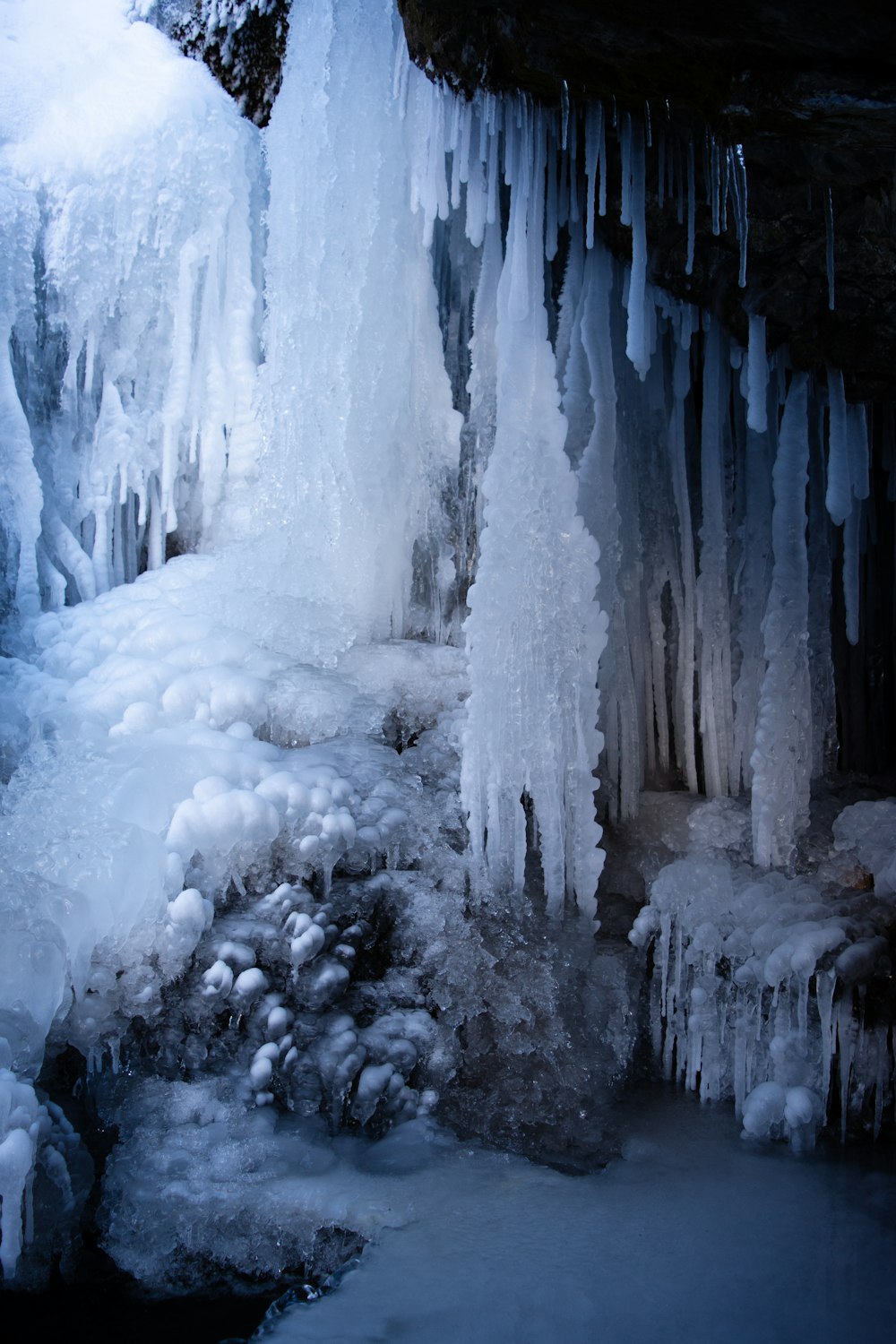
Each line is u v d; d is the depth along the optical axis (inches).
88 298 227.5
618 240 186.7
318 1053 158.9
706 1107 167.6
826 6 122.0
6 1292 131.2
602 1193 144.9
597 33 142.9
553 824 181.0
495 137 174.7
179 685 195.0
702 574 205.9
